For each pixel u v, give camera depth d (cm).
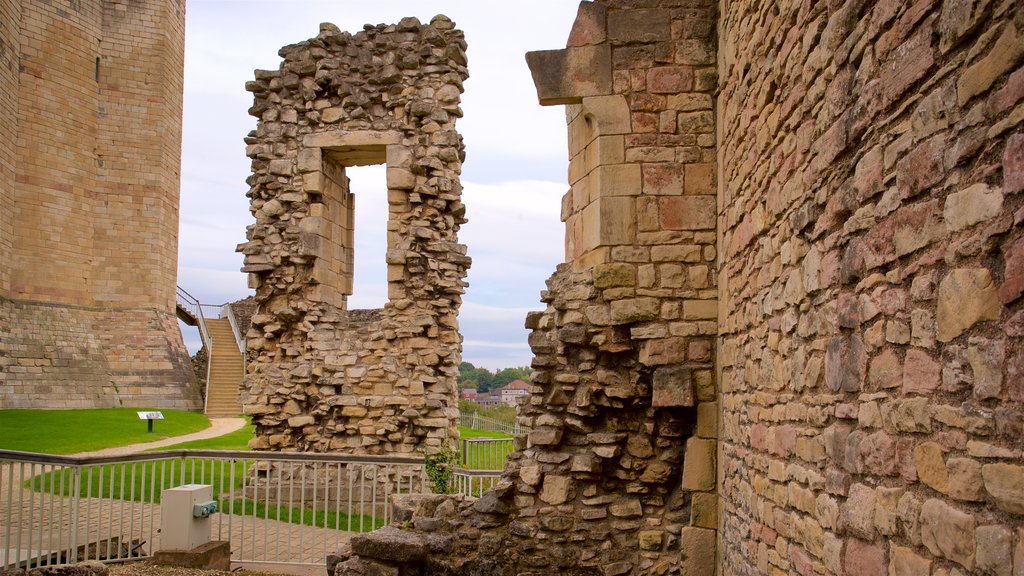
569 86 757
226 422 2931
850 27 357
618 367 757
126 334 3309
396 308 1387
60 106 3275
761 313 538
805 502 424
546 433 763
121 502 914
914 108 294
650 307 730
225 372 3534
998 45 234
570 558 743
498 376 7400
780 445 480
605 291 737
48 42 3250
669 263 736
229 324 4028
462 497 795
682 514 739
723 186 701
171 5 3600
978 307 246
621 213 742
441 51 1435
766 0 520
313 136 1431
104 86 3447
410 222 1409
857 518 342
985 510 242
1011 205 229
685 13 757
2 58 3006
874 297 330
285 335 1412
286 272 1412
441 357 1386
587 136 788
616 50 759
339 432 1366
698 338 726
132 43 3494
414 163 1407
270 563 943
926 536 278
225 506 1271
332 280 1498
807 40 425
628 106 751
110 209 3406
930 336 279
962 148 256
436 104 1427
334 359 1381
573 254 826
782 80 479
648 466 744
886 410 316
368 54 1444
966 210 254
